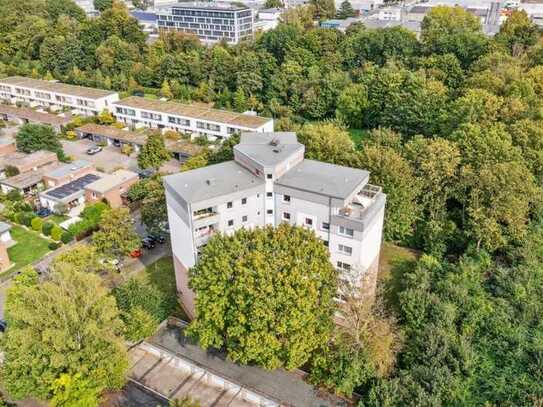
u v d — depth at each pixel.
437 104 103.56
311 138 79.44
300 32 149.88
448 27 136.62
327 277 48.19
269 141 63.84
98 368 45.56
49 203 86.94
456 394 46.12
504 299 58.16
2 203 88.06
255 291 44.38
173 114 117.38
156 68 153.38
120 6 177.25
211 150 89.56
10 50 172.25
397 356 51.25
